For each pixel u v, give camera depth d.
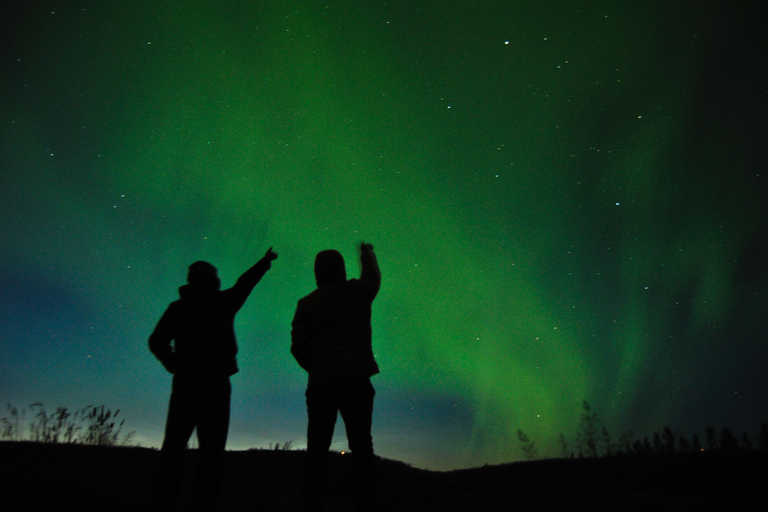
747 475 4.58
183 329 3.14
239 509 3.65
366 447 2.84
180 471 2.94
